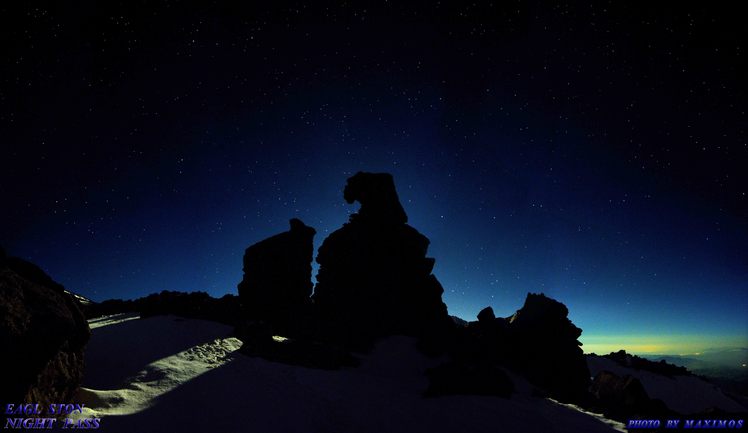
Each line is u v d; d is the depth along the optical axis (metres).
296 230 29.67
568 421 15.41
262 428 10.87
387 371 20.53
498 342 26.27
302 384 15.16
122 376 13.54
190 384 13.22
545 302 28.52
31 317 8.20
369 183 30.36
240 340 19.78
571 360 25.89
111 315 25.44
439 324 26.77
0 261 9.26
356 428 12.12
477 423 13.78
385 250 28.44
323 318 25.55
